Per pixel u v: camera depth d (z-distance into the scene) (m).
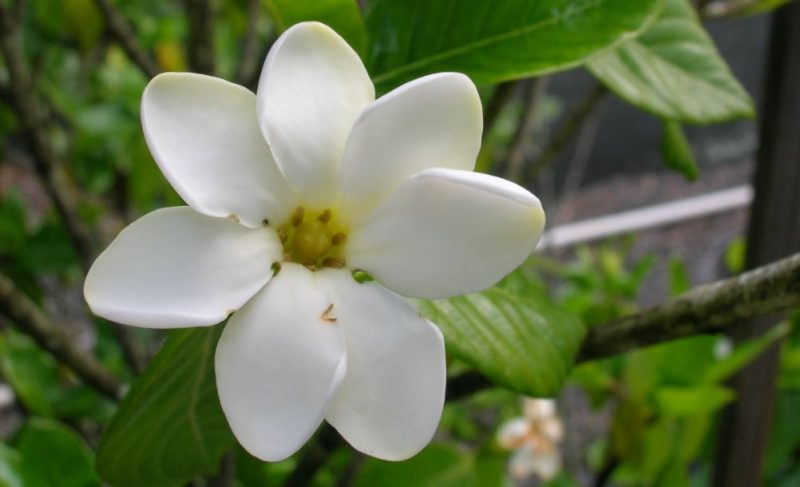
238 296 0.22
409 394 0.22
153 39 0.74
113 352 0.52
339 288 0.23
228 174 0.22
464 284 0.23
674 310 0.27
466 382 0.31
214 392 0.26
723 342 0.48
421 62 0.28
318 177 0.23
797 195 0.36
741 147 1.52
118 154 0.62
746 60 1.48
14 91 0.38
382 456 0.22
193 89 0.22
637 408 0.42
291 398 0.22
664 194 1.46
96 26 0.56
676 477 0.42
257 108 0.22
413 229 0.23
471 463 0.38
